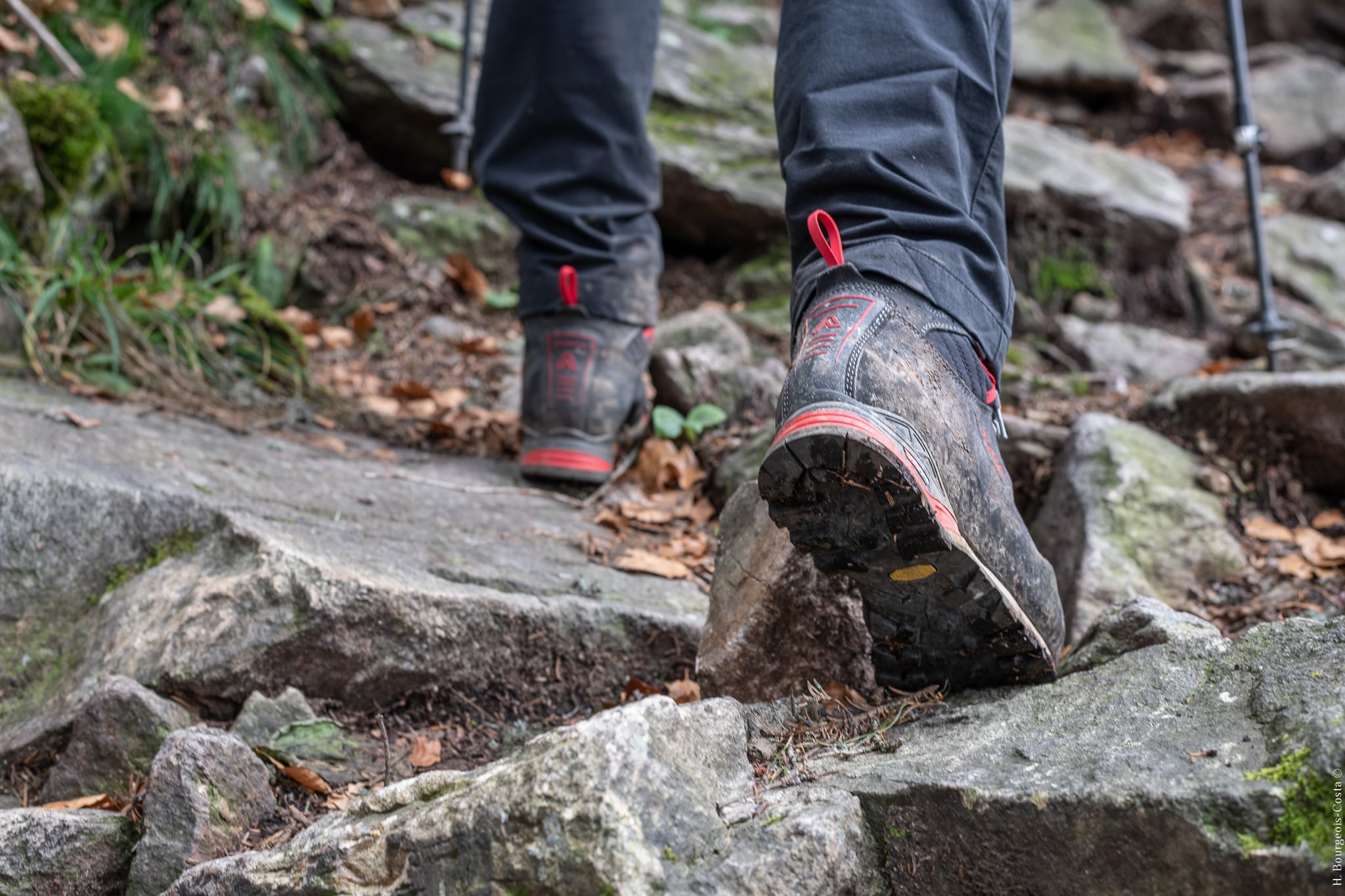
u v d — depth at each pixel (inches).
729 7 189.2
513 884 35.8
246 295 109.0
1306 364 121.9
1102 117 201.0
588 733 37.2
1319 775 33.3
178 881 43.6
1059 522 83.4
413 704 60.4
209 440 82.4
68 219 106.7
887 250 45.4
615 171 84.6
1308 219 155.9
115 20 126.7
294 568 58.3
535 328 87.0
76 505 63.9
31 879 46.1
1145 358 125.3
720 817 38.5
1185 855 34.3
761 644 55.7
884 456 39.4
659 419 95.0
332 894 38.8
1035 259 134.8
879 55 47.9
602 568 73.2
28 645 61.7
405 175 143.7
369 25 145.2
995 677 49.6
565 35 81.0
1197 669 44.1
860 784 41.6
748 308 129.8
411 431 100.3
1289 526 86.5
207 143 124.0
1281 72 208.8
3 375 85.0
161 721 53.6
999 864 38.1
